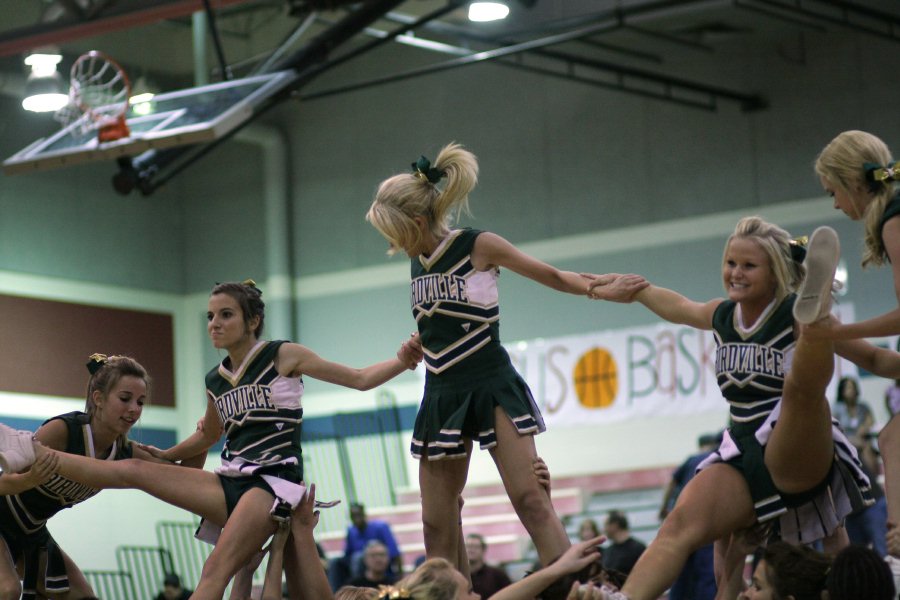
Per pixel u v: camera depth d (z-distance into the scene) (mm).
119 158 25859
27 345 33156
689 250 31312
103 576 32719
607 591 7453
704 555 15906
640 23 28547
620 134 32531
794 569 7273
